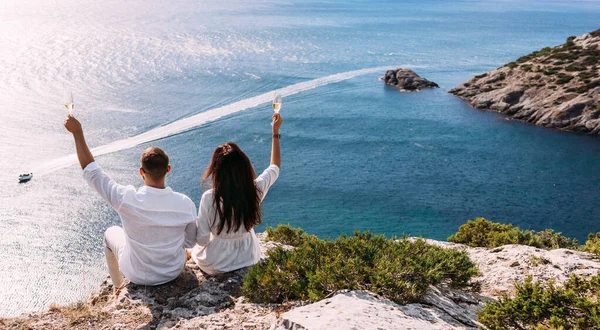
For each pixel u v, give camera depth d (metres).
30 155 93.75
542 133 98.50
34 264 58.62
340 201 77.62
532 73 114.19
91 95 138.88
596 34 119.38
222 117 118.44
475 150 95.06
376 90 143.88
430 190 80.88
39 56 193.62
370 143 102.25
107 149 97.75
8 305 50.41
